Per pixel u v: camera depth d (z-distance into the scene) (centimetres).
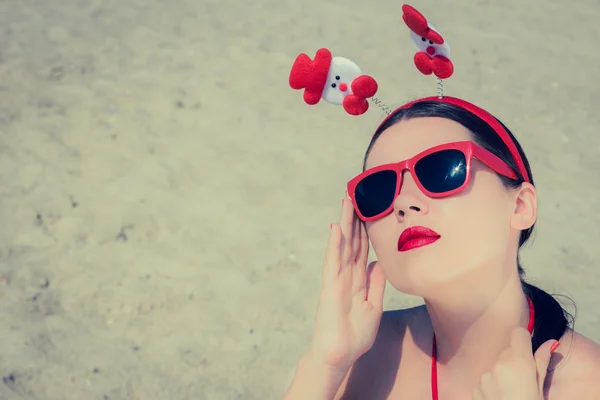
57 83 491
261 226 383
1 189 398
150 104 478
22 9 579
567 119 486
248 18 588
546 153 449
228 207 395
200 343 316
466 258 141
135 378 297
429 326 169
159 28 565
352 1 627
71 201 393
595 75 542
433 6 628
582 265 359
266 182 415
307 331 322
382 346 173
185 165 426
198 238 374
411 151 151
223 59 532
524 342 138
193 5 603
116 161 425
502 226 145
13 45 527
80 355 308
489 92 508
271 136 455
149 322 326
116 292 340
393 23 594
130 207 392
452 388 158
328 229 381
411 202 143
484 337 149
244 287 345
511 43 577
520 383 133
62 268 352
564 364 146
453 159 143
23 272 348
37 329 319
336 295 156
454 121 154
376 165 157
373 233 154
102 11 584
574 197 412
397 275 148
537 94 511
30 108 465
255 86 504
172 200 398
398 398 166
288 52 545
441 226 141
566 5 652
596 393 142
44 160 422
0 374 295
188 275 351
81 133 446
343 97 171
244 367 304
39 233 371
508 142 155
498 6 637
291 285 348
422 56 165
